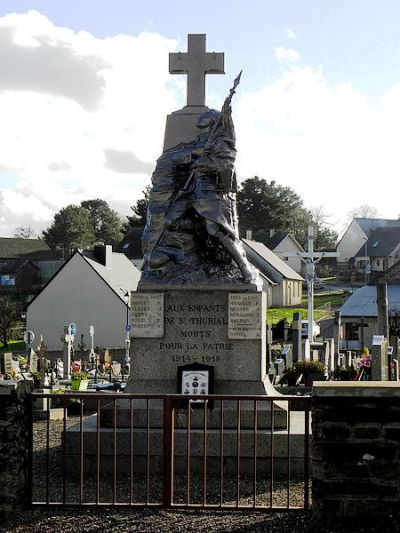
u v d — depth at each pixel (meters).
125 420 12.11
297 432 11.34
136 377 12.76
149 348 12.80
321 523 7.96
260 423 11.93
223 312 12.73
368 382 8.42
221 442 8.62
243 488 10.05
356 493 8.02
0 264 87.62
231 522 8.07
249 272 12.95
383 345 22.52
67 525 8.05
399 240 93.19
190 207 13.30
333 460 8.07
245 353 12.62
